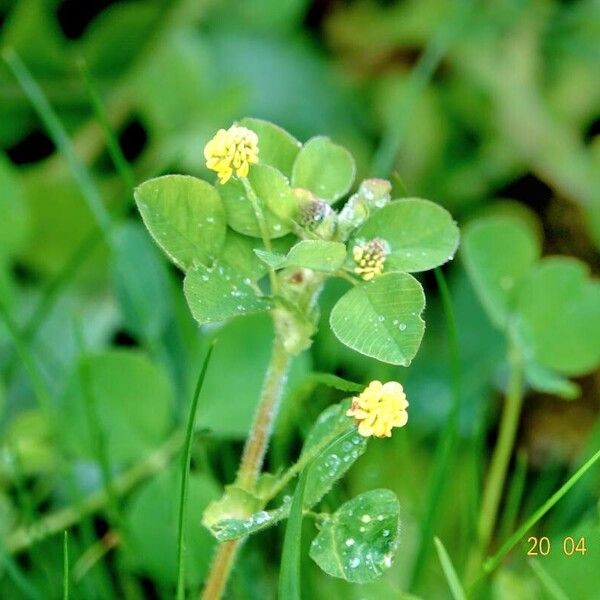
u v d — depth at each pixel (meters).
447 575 0.22
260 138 0.22
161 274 0.28
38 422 0.27
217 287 0.21
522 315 0.27
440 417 0.30
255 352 0.26
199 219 0.21
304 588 0.25
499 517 0.29
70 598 0.26
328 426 0.21
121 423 0.26
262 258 0.20
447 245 0.21
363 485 0.28
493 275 0.27
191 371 0.26
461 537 0.28
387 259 0.21
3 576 0.26
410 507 0.27
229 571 0.22
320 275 0.21
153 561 0.25
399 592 0.23
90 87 0.28
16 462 0.26
